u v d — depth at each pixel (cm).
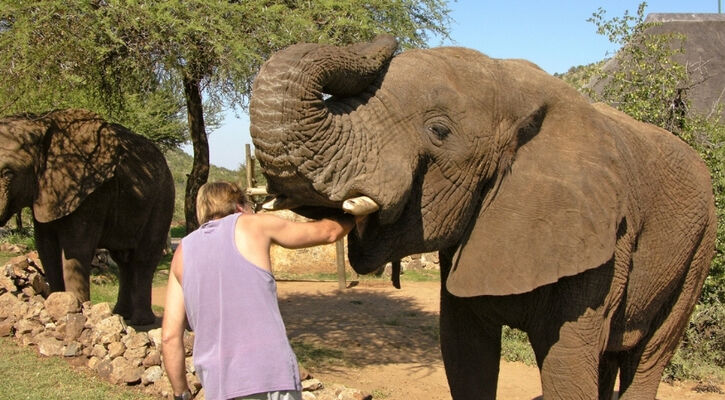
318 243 373
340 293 1456
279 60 365
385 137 393
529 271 437
